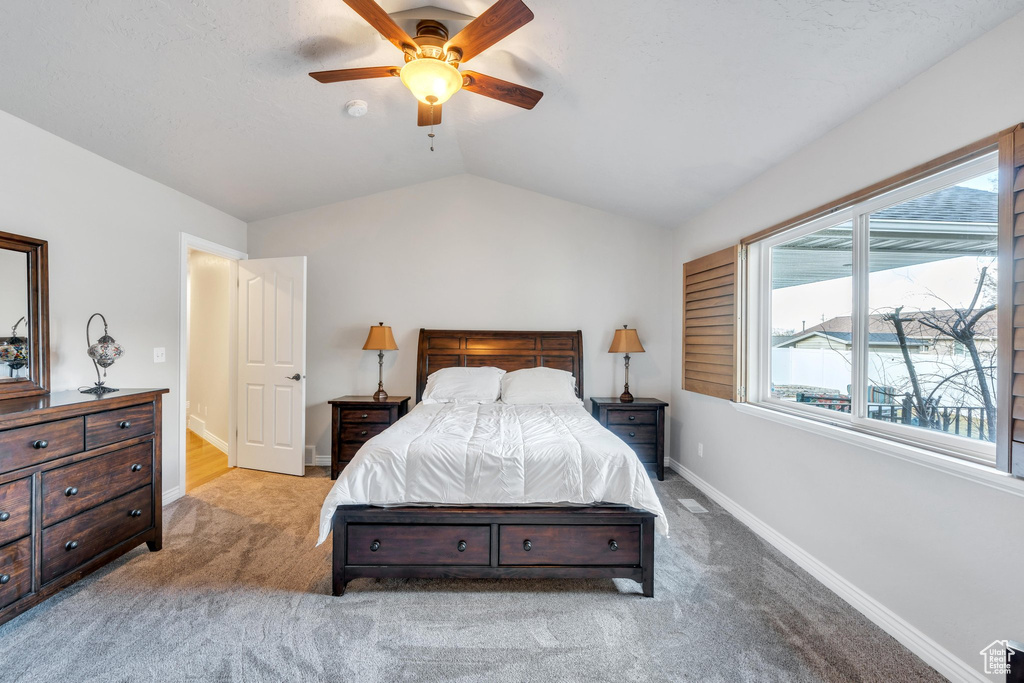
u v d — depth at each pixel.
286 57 2.11
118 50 1.90
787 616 1.88
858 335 2.08
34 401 2.00
